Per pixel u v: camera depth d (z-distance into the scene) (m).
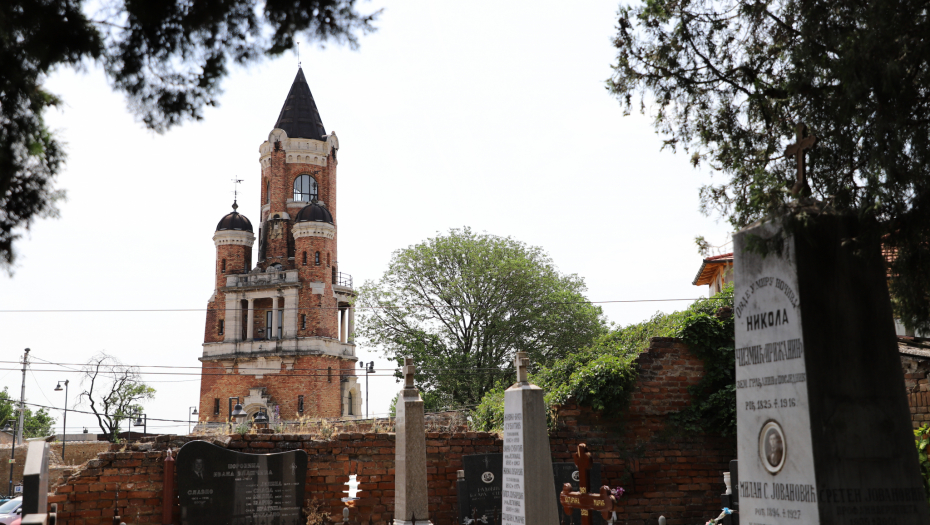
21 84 7.27
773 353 6.50
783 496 6.26
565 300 44.75
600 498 9.96
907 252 7.99
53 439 56.84
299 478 15.41
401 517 13.52
